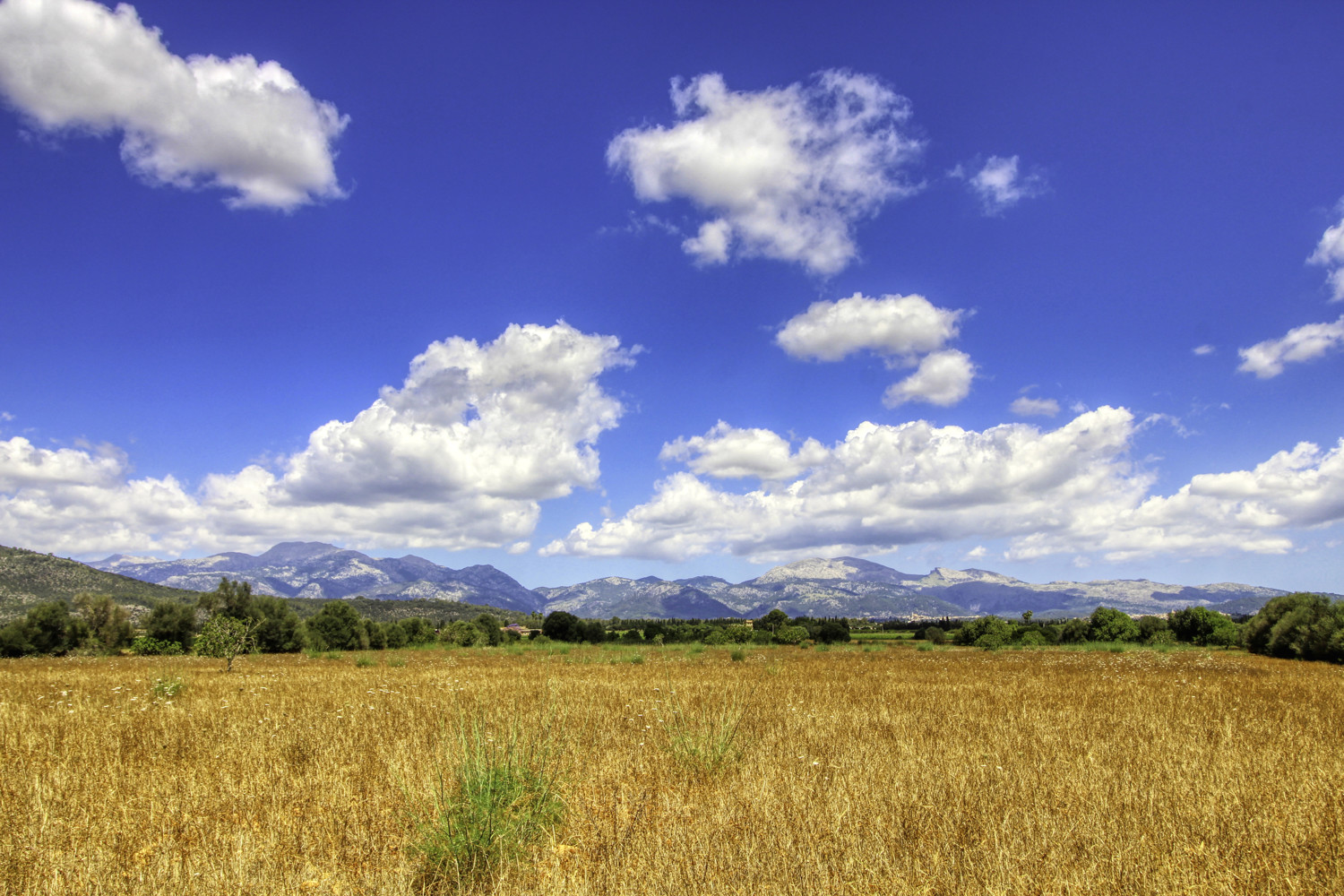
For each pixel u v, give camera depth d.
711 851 6.30
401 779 8.27
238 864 5.94
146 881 5.77
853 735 12.91
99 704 17.44
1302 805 7.77
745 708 15.34
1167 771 9.52
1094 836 6.71
